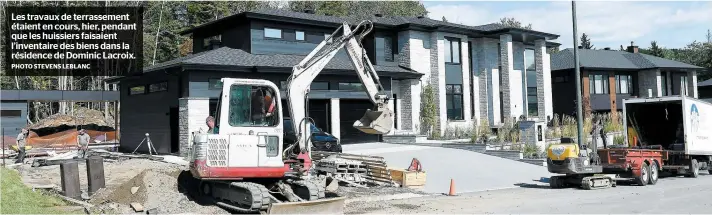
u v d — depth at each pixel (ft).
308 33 98.17
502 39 116.57
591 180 58.34
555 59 156.76
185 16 201.77
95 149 102.89
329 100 93.45
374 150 86.48
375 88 47.06
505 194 54.13
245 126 41.93
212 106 82.48
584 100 135.03
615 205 46.24
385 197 50.08
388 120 45.24
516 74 124.47
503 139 92.73
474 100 117.80
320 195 42.47
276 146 42.91
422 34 109.70
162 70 82.43
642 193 54.80
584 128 96.63
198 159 40.60
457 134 103.91
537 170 71.97
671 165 71.51
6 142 105.50
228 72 82.43
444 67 110.52
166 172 50.67
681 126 75.36
